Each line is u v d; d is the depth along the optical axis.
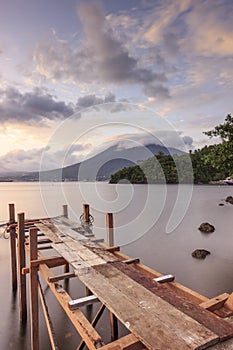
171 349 1.73
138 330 1.97
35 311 4.10
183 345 1.78
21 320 5.57
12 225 7.14
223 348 1.80
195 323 2.06
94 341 2.05
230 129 9.59
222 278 7.72
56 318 5.57
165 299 2.51
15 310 6.05
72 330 5.16
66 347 4.67
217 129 9.94
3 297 6.70
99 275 3.16
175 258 9.48
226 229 14.19
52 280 3.24
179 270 8.39
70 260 3.75
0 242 11.61
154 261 9.18
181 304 2.40
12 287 7.18
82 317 2.43
